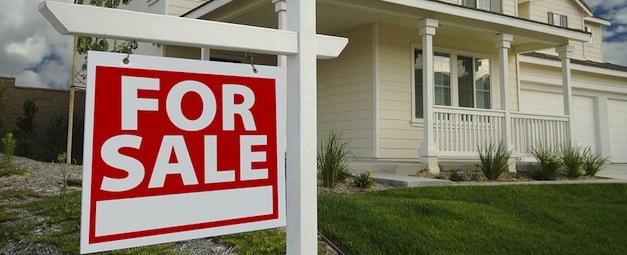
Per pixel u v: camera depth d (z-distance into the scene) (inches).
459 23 322.3
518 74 428.5
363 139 339.9
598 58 661.9
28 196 185.6
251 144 59.3
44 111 461.4
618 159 553.9
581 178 312.5
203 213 55.4
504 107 328.2
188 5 393.7
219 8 315.0
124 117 51.4
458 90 378.9
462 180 275.4
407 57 352.8
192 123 55.6
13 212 157.5
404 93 347.9
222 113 57.7
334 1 279.4
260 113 60.4
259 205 59.2
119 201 50.5
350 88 354.0
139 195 51.7
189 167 54.9
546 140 347.9
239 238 133.6
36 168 253.1
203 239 133.8
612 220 191.6
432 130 293.9
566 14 610.5
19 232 136.1
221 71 58.1
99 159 49.7
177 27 55.6
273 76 62.1
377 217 160.1
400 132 342.3
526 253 149.3
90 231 48.8
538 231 169.6
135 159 51.7
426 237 150.3
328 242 142.1
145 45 415.8
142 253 122.3
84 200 48.6
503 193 229.1
